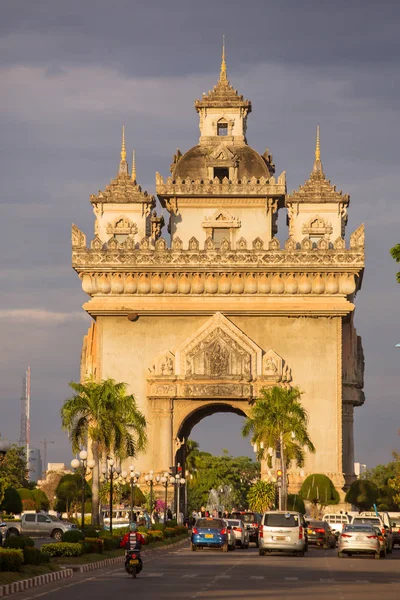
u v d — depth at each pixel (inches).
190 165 6156.5
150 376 5580.7
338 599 1713.8
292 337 5644.7
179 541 4424.2
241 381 5536.4
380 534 3385.8
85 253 5615.2
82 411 4097.0
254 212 6033.5
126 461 5575.8
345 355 5871.1
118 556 3029.0
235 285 5610.2
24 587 1940.2
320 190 5935.0
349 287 5600.4
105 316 5664.4
